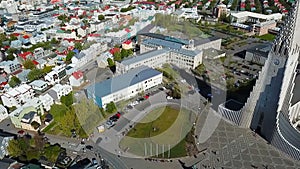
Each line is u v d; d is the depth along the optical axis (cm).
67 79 18650
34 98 15275
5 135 12812
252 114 12938
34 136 12938
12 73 19988
